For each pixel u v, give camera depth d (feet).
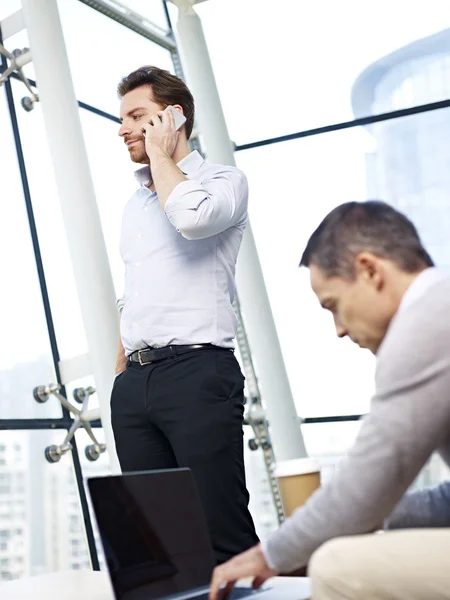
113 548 4.77
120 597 4.68
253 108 17.02
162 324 7.66
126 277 8.18
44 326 13.20
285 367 15.70
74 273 12.27
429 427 3.90
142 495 5.16
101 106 15.30
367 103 16.43
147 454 7.68
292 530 4.20
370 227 4.36
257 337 15.66
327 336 16.38
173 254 7.90
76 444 13.08
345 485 4.03
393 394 3.95
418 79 16.16
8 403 12.40
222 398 7.52
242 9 17.15
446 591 3.57
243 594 5.18
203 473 7.36
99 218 12.51
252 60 17.08
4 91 13.25
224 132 16.08
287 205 16.75
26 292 13.04
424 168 16.03
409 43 16.25
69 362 13.00
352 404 16.17
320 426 16.30
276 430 15.42
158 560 5.07
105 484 4.90
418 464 3.97
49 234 13.58
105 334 12.01
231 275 8.13
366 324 4.41
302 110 16.74
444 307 3.99
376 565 3.66
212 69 16.37
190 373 7.53
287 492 6.65
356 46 16.52
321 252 4.44
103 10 15.90
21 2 12.82
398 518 5.12
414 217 16.02
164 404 7.53
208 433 7.40
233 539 7.33
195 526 5.53
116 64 15.94
